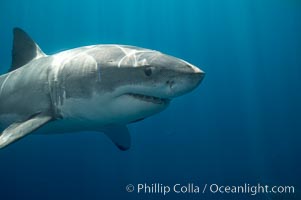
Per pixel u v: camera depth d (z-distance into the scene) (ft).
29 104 12.62
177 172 66.49
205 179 64.85
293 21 126.72
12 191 60.59
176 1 115.24
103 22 122.01
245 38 128.77
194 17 124.36
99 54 11.15
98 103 10.84
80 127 12.77
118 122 11.60
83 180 61.36
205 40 140.46
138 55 10.40
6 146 9.86
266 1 105.19
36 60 14.44
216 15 120.47
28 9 102.32
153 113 10.68
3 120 14.20
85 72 10.94
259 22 122.31
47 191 60.59
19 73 13.96
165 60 9.91
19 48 15.53
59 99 11.60
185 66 9.57
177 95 9.71
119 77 10.25
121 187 60.08
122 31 131.54
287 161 68.80
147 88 9.83
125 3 114.32
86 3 108.68
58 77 11.64
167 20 129.18
